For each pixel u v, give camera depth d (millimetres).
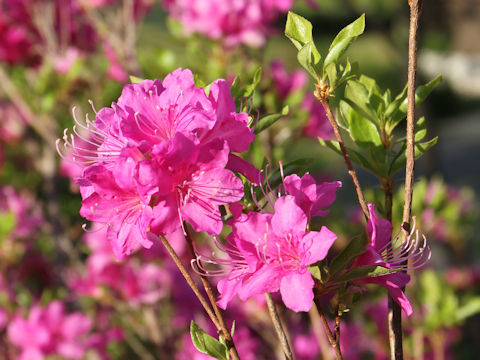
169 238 1204
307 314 1137
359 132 638
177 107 577
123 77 1245
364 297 1178
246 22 1190
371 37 5059
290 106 1144
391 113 636
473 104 6012
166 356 1228
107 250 1204
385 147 636
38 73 1342
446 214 1305
